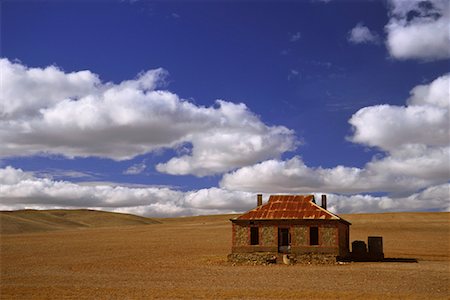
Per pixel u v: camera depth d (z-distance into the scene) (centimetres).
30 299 2745
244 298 2695
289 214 5022
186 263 4903
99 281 3491
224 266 4591
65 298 2766
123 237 9319
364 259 5300
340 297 2712
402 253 6297
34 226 13750
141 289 3059
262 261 4747
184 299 2692
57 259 5416
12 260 5319
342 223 5088
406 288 3031
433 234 9588
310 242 4928
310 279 3484
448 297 2697
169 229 11800
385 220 12619
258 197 5441
